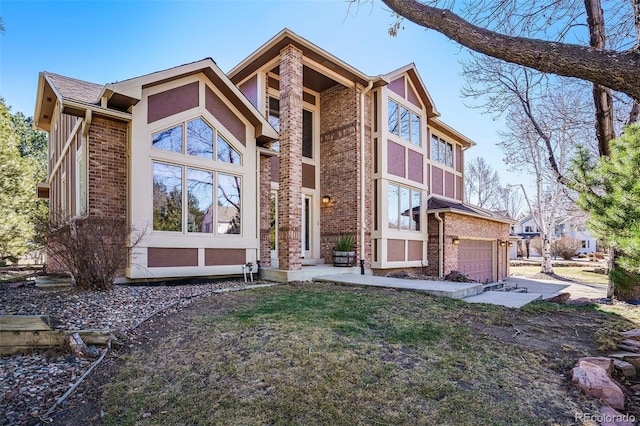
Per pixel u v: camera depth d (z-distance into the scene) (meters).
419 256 13.15
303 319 4.95
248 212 9.48
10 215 14.08
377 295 6.80
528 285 14.88
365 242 11.30
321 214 12.45
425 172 13.87
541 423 2.68
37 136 26.06
